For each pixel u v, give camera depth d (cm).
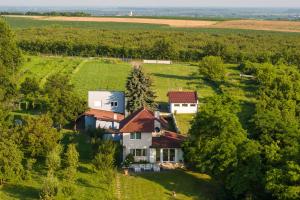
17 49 12825
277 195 5747
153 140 7706
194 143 6962
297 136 6688
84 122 9412
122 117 9575
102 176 6931
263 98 9738
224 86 13312
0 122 7756
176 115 10631
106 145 7325
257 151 6381
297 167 5725
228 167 6406
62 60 17325
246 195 6169
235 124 6762
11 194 6356
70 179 6512
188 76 15100
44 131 7431
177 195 6612
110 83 13438
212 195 6638
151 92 10031
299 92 10225
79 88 12612
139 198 6475
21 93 10800
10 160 6612
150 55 18725
